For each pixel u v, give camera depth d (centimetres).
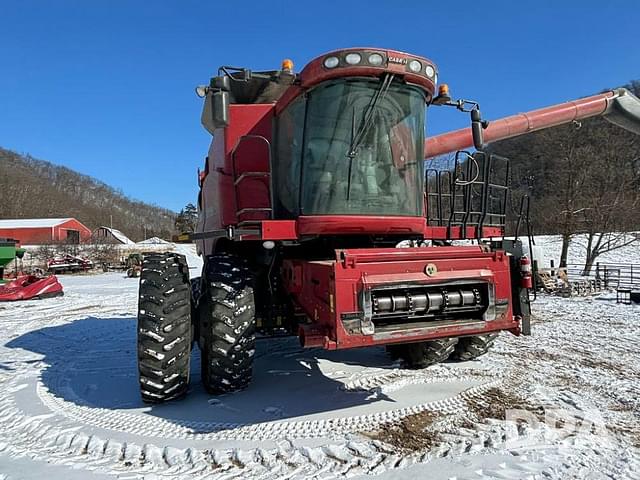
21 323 973
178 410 409
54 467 316
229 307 416
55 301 1403
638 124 739
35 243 5034
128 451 336
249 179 477
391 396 438
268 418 389
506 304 379
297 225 399
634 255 2716
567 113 700
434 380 484
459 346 556
